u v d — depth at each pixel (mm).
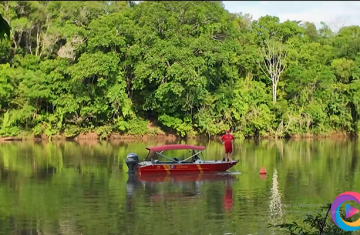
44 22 65688
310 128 63469
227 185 28719
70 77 56219
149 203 24234
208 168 32812
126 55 57344
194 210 22938
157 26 57344
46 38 60844
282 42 68688
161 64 54125
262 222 20953
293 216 21812
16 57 60469
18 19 61750
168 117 58188
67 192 26516
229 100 60031
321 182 29531
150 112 61562
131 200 24859
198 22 59969
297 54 64188
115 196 25703
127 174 32094
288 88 62438
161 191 27016
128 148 47438
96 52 55594
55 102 55844
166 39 56844
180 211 22750
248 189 27562
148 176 31438
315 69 63375
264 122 60500
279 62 64125
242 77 64125
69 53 56438
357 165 36469
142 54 56000
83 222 20906
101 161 37844
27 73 55844
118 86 56688
